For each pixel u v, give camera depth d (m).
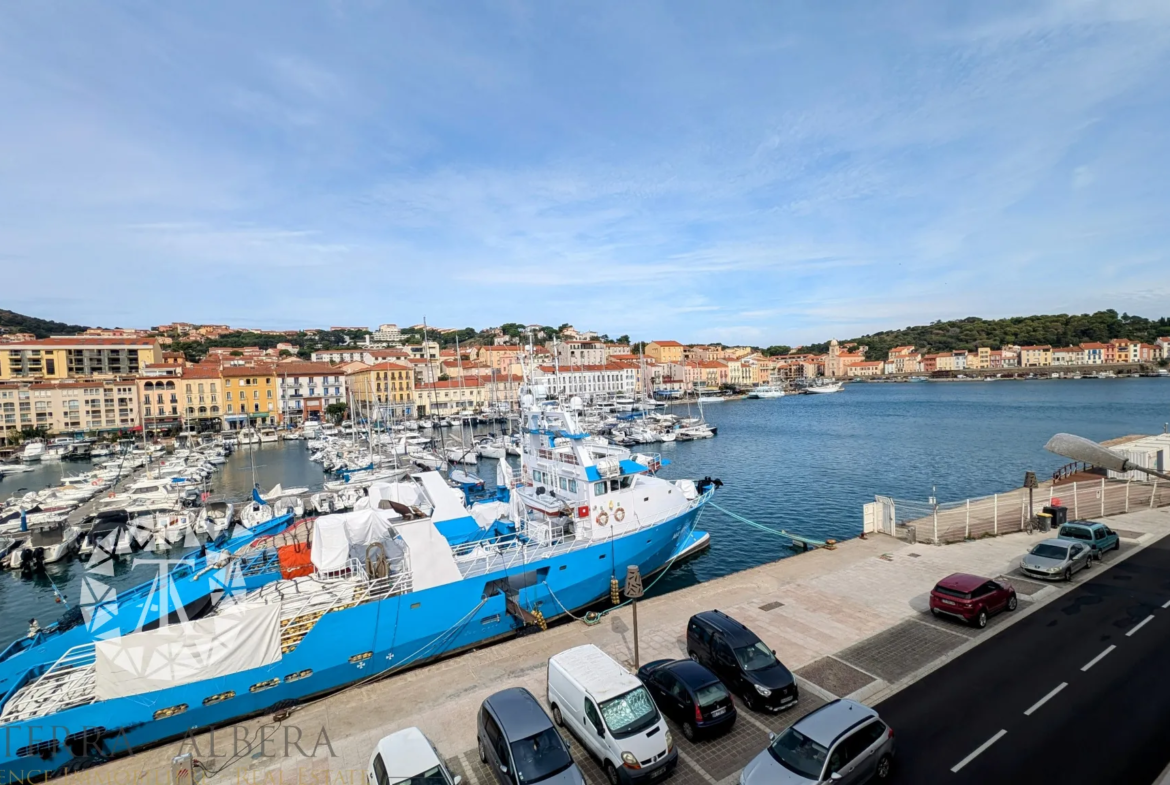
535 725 11.48
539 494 26.73
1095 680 14.59
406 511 22.53
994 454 68.38
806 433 94.88
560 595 22.16
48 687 15.30
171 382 124.06
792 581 22.52
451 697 15.19
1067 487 37.25
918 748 12.37
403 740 11.30
